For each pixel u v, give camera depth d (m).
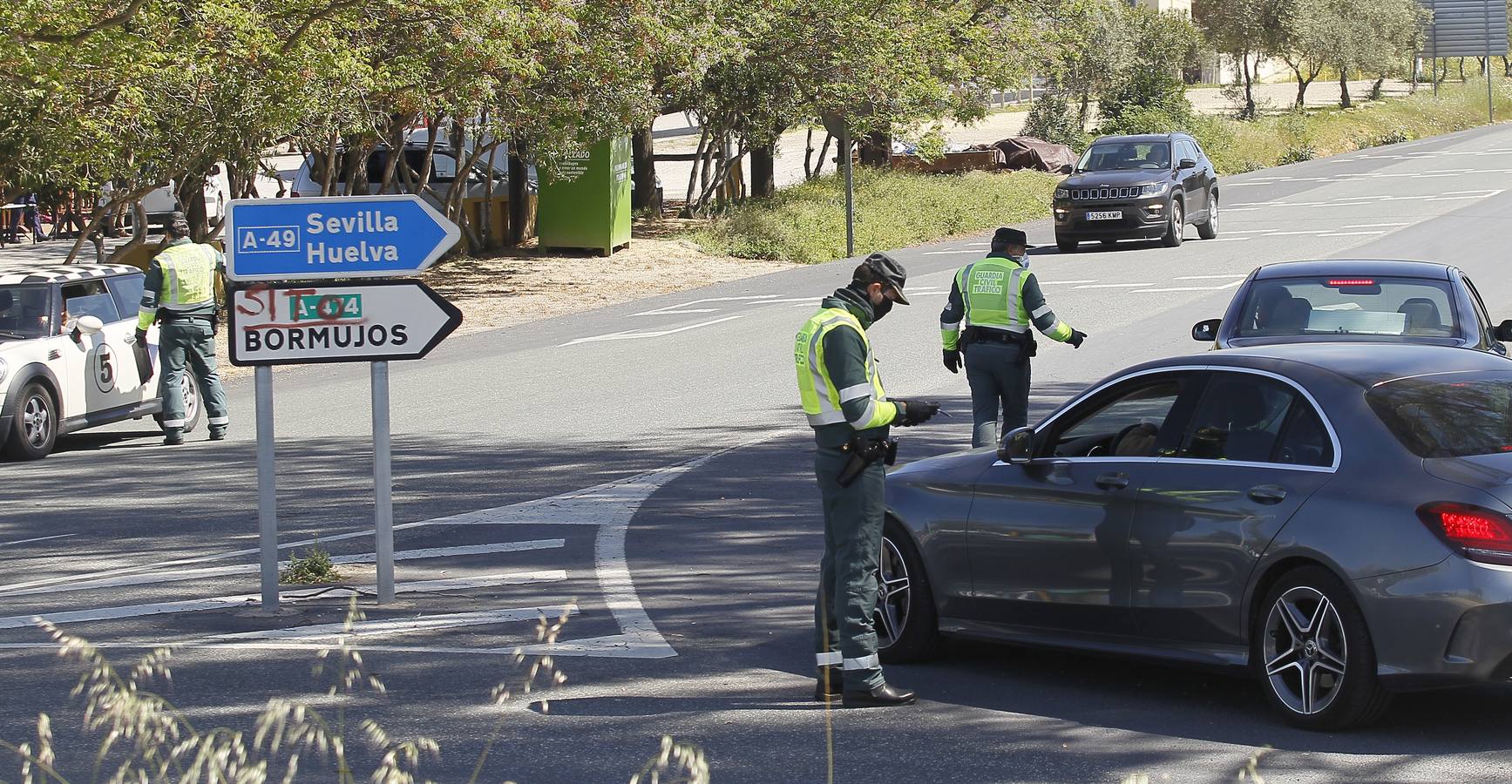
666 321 44.50
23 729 12.16
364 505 22.06
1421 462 11.37
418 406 31.84
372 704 12.84
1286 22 138.00
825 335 12.55
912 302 45.22
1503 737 11.54
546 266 58.88
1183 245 58.50
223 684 13.46
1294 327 21.06
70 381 28.20
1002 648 14.80
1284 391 12.31
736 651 14.45
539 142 54.81
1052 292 45.72
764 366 34.91
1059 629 13.27
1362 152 116.75
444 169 66.44
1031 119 111.56
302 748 11.60
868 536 12.66
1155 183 56.56
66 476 25.55
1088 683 13.41
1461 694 12.66
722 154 75.25
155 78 37.56
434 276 56.16
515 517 20.92
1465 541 10.84
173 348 28.77
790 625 15.34
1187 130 110.69
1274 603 11.82
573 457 25.41
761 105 64.19
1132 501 12.70
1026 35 82.62
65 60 34.72
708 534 19.56
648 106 56.31
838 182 78.00
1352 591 11.26
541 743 11.77
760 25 60.62
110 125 38.59
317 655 14.41
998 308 21.80
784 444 25.97
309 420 30.69
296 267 15.95
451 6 42.00
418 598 16.69
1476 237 55.31
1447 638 10.84
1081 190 57.12
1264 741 11.52
